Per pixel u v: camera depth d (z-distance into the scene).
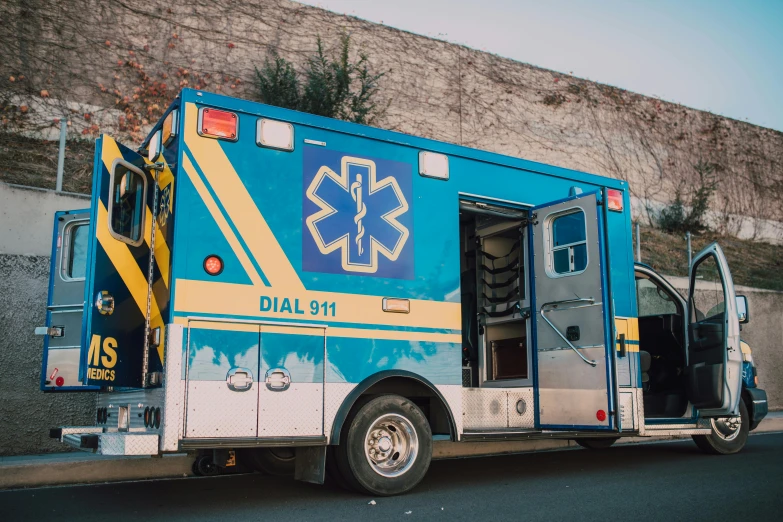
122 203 5.14
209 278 4.86
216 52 12.20
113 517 4.65
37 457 6.63
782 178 19.20
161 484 6.11
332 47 13.20
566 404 6.32
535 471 6.70
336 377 5.24
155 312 4.98
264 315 5.02
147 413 4.95
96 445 4.68
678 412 7.61
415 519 4.52
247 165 5.15
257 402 4.88
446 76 14.43
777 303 12.86
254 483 6.13
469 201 6.39
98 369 4.78
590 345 6.17
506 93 15.19
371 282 5.55
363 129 5.75
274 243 5.16
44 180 9.81
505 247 7.47
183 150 4.92
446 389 5.79
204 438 4.65
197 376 4.70
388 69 13.73
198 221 4.89
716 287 8.09
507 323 7.25
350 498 5.29
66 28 11.26
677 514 4.62
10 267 7.39
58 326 6.89
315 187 5.43
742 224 18.11
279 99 11.61
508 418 6.41
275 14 12.82
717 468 6.68
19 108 10.73
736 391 7.10
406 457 5.49
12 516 4.70
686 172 17.58
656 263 14.16
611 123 16.66
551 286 6.59
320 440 5.09
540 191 6.82
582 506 4.89
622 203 7.18
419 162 6.03
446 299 5.93
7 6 10.93
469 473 6.59
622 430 6.49
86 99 11.19
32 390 7.30
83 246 7.14
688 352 7.58
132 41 11.65
